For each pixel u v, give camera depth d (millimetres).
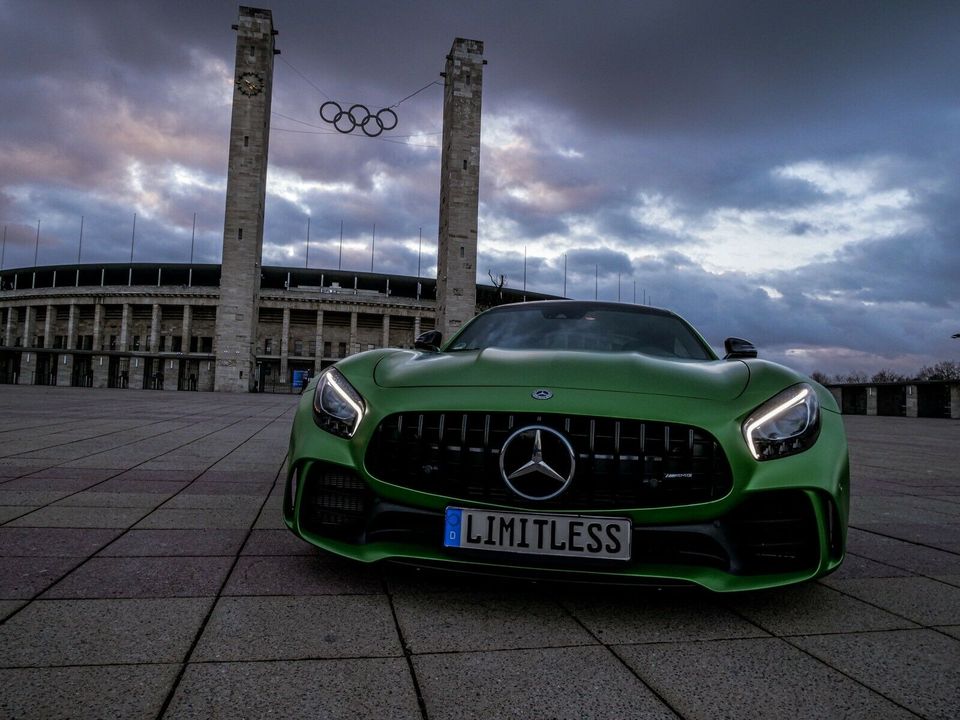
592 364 2252
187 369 49344
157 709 1279
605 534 1886
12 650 1552
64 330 74688
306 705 1318
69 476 4426
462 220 46594
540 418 1963
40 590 2027
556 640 1737
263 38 43688
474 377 2172
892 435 13797
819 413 2107
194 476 4629
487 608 1973
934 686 1519
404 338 74438
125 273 81000
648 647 1711
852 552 3004
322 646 1641
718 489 1901
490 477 1972
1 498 3582
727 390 2115
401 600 2023
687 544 1915
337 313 72562
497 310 3672
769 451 1935
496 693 1406
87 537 2752
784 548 1917
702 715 1344
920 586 2414
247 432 8773
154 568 2314
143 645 1610
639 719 1314
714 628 1877
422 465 2039
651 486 1909
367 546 2064
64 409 12484
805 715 1356
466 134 47156
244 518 3244
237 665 1507
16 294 76375
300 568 2359
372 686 1419
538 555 1896
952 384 27031
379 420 2102
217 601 1971
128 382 49250
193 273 79312
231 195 42594
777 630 1881
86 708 1271
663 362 2395
